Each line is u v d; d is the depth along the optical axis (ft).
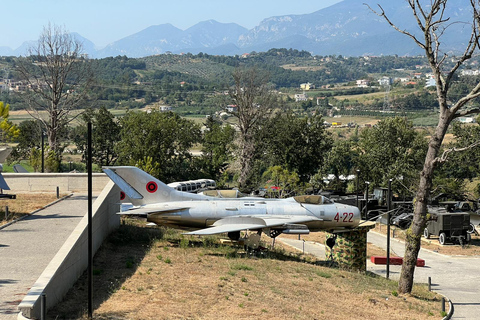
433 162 81.00
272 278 76.43
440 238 145.48
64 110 231.09
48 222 88.69
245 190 206.90
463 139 208.44
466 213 145.18
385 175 215.92
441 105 80.94
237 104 257.34
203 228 93.35
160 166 231.30
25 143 266.77
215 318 55.31
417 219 82.69
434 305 80.84
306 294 71.10
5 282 55.21
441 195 186.91
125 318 51.85
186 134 250.16
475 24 76.54
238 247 94.68
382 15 81.41
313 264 95.04
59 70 221.66
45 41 219.41
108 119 270.67
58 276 54.34
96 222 77.66
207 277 71.10
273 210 95.45
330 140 268.41
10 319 44.55
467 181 244.63
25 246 71.15
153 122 230.68
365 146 242.17
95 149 272.51
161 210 90.33
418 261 117.60
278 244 121.49
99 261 74.02
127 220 110.32
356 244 97.96
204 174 253.24
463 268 117.80
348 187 231.09
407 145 224.94
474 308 82.64
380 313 69.05
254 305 61.62
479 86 77.05
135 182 93.66
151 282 65.92
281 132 260.21
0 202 107.86
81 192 130.52
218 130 272.72
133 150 228.43
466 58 78.54
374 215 167.43
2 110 135.95
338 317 63.26
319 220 95.25
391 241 147.23
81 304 54.80
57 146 246.88
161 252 83.92
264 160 269.23
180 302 59.26
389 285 89.71
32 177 131.64
